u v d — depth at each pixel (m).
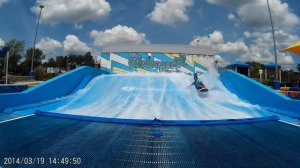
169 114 7.82
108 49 24.84
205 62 24.95
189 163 3.85
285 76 32.81
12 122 6.46
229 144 4.83
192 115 7.72
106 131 5.66
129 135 5.36
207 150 4.47
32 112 7.82
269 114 7.93
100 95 10.94
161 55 24.47
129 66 24.44
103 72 17.91
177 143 4.86
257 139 5.20
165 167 3.68
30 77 29.33
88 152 4.26
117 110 8.31
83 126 6.10
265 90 9.45
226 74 13.79
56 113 7.28
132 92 11.36
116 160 3.91
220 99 10.44
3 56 13.29
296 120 7.18
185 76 15.37
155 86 12.59
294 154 4.30
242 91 11.26
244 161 3.96
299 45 9.32
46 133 5.43
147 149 4.48
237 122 6.68
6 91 10.12
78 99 10.22
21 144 4.64
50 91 10.27
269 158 4.11
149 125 6.34
